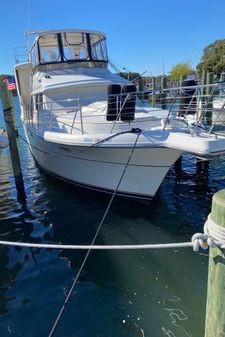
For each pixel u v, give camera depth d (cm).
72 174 716
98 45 877
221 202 203
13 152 760
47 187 823
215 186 830
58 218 643
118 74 925
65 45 839
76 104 759
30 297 418
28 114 1041
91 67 858
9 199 770
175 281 438
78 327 363
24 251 532
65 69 840
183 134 523
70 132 638
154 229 588
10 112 760
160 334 349
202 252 504
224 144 492
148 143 541
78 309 391
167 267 470
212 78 1142
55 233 585
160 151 565
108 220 620
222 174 927
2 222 643
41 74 822
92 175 669
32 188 827
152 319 371
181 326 359
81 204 698
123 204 662
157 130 555
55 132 668
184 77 1334
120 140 556
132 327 360
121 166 617
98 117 638
